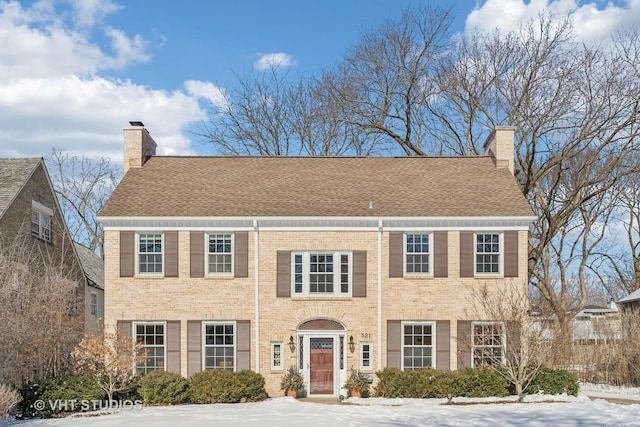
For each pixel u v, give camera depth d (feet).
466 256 86.17
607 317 104.42
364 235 87.15
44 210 103.96
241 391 79.56
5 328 73.77
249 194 91.86
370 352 85.61
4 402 63.57
